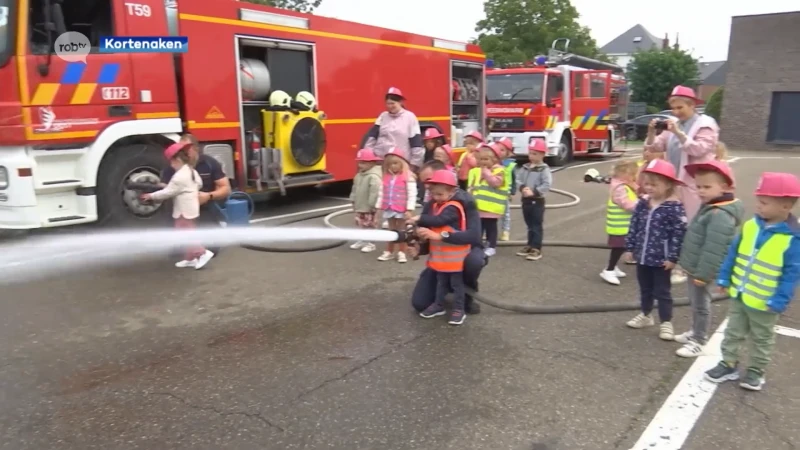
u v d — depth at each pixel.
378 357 3.99
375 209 6.45
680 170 5.19
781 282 3.30
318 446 2.97
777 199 3.26
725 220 3.69
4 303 4.99
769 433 3.09
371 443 2.99
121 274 5.82
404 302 5.09
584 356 4.02
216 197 6.38
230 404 3.38
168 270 5.98
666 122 5.09
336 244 6.98
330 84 9.30
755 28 24.61
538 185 6.41
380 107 10.27
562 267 6.28
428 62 11.34
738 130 25.62
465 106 12.91
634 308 4.90
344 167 9.65
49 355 4.00
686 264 3.95
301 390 3.54
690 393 3.51
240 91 7.91
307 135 8.67
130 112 6.53
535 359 3.97
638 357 4.02
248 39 7.95
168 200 6.78
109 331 4.41
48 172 6.07
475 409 3.32
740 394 3.51
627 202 5.50
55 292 5.28
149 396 3.46
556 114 16.27
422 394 3.49
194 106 7.34
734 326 3.57
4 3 5.70
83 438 3.04
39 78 5.85
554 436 3.06
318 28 9.00
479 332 4.44
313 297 5.20
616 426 3.15
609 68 20.48
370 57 9.98
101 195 6.44
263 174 8.23
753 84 25.00
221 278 5.73
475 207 4.56
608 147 19.91
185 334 4.37
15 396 3.46
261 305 4.99
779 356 4.04
